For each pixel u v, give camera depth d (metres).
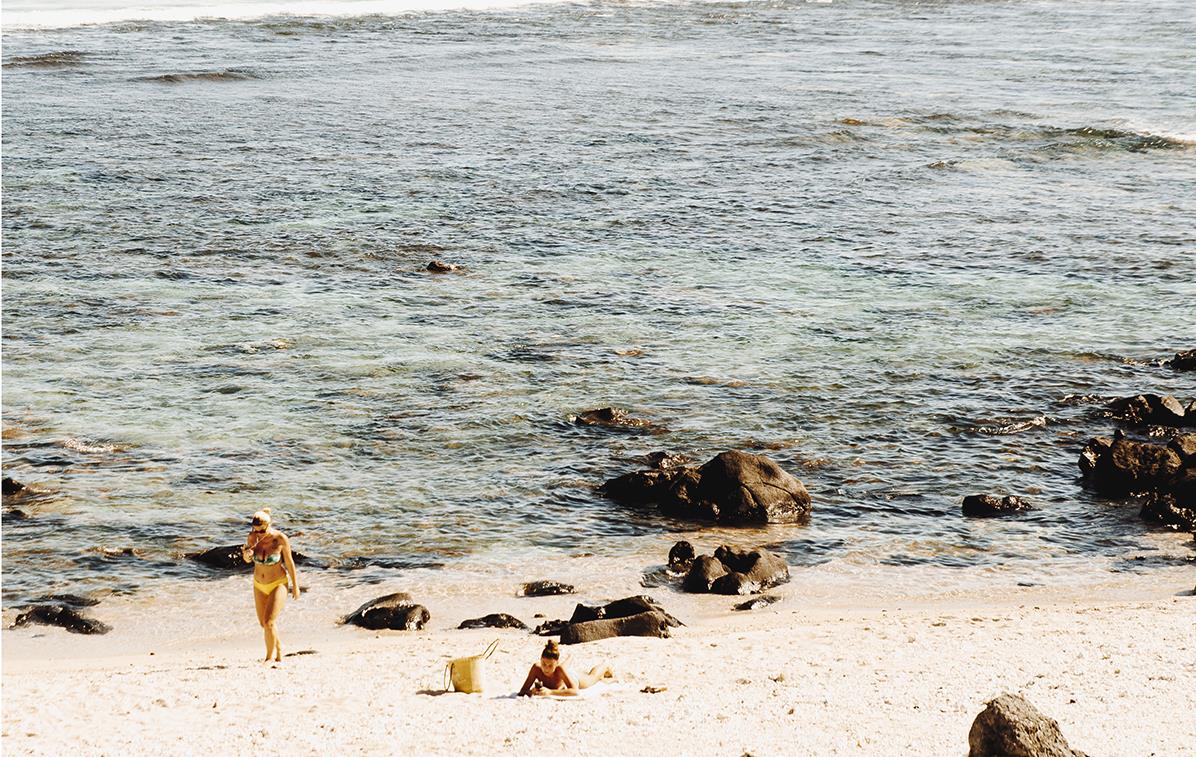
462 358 34.09
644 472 26.23
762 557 22.58
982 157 62.56
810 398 31.66
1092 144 65.38
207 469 26.89
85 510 24.80
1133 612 20.09
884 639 18.47
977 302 40.03
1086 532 24.78
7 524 24.06
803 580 22.53
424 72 86.81
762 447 28.70
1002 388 32.56
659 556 23.52
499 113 72.25
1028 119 71.62
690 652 17.86
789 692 15.24
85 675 17.28
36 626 20.17
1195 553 23.70
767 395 31.80
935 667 16.52
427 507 25.44
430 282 41.28
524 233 47.56
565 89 81.12
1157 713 13.92
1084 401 31.66
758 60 95.38
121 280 40.44
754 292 40.78
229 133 64.69
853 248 46.41
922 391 32.25
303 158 59.34
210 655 18.81
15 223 46.47
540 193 53.72
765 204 52.84
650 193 54.25
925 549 23.95
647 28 112.81
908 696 14.92
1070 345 35.94
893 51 100.44
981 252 46.00
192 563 22.78
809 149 64.06
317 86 79.88
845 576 22.72
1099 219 50.84
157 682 16.66
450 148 62.44
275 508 25.19
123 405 30.33
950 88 82.38
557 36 106.62
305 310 38.00
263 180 54.75
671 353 34.84
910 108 75.00
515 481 26.75
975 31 113.31
